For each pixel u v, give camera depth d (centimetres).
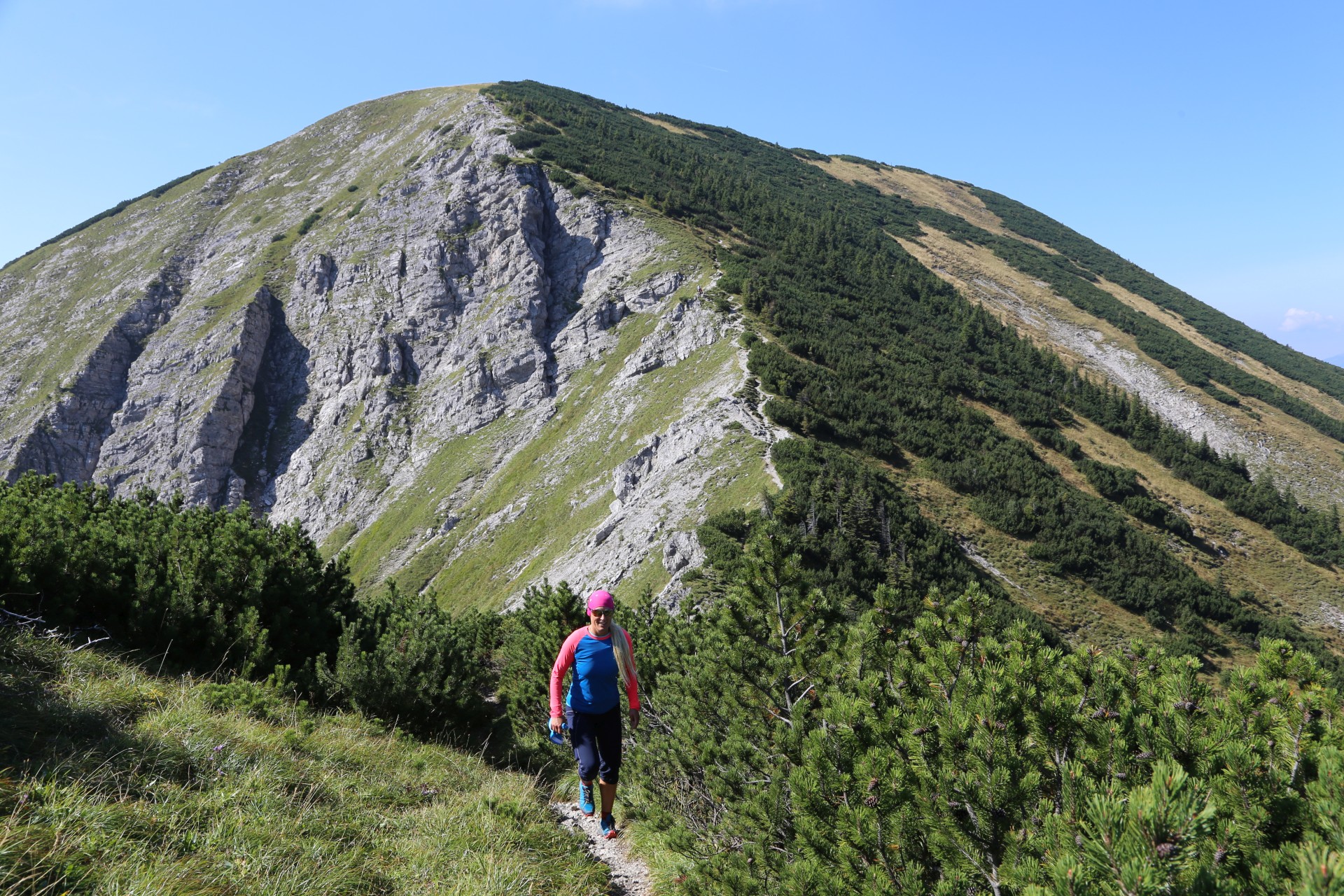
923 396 8531
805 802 474
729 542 5059
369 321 11944
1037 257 17025
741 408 7138
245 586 1126
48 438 11231
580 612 1430
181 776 556
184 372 11919
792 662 748
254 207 15825
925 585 4966
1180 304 16075
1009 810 379
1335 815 279
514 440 9794
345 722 991
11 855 354
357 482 10475
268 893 415
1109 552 6512
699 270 10462
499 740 1373
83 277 14962
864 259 13362
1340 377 13900
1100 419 9956
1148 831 245
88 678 704
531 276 11081
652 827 823
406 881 503
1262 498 8531
